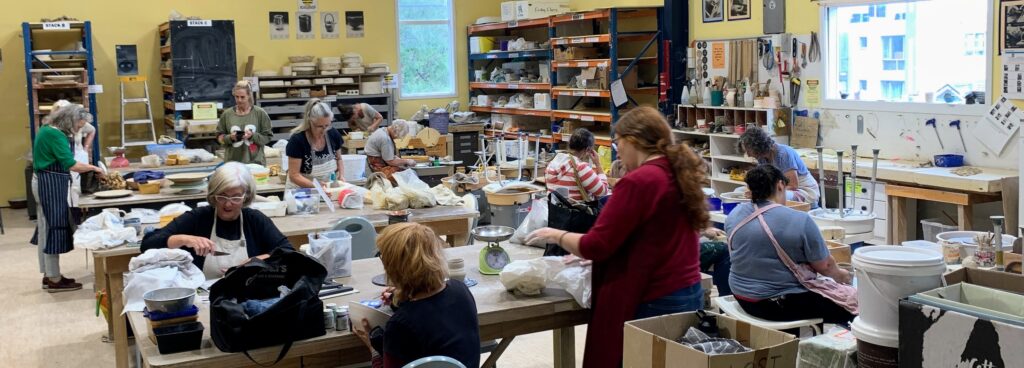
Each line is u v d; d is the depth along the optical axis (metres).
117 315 4.46
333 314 3.03
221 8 10.83
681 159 3.12
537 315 3.24
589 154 5.88
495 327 3.27
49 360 5.10
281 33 11.13
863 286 3.02
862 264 2.99
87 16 10.29
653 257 3.11
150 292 2.95
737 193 5.84
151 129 10.26
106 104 10.48
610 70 9.47
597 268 3.23
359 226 4.38
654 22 9.59
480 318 3.12
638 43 9.84
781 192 4.01
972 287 2.90
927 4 6.99
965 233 4.46
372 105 11.10
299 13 11.21
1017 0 6.30
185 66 9.75
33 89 9.15
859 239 5.29
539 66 11.23
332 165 5.93
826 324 3.79
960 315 2.62
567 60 10.18
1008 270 3.73
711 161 8.60
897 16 7.22
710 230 4.78
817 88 7.90
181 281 3.31
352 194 5.32
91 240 4.33
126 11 10.45
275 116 10.65
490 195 6.12
